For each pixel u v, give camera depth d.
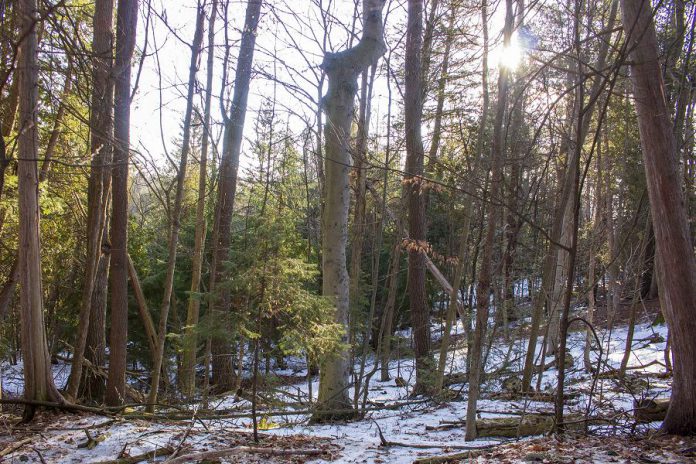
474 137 13.16
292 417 9.12
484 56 10.74
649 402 7.00
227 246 13.55
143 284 17.62
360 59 8.97
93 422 7.02
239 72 12.34
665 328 18.56
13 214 10.22
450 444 6.55
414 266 13.61
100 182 8.60
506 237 13.97
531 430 7.12
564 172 13.86
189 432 6.55
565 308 6.16
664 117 6.07
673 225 5.98
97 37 8.89
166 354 14.87
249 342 7.21
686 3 10.00
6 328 16.53
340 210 9.07
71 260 14.91
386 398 12.19
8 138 8.62
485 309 6.93
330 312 7.35
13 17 7.00
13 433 6.47
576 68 10.23
